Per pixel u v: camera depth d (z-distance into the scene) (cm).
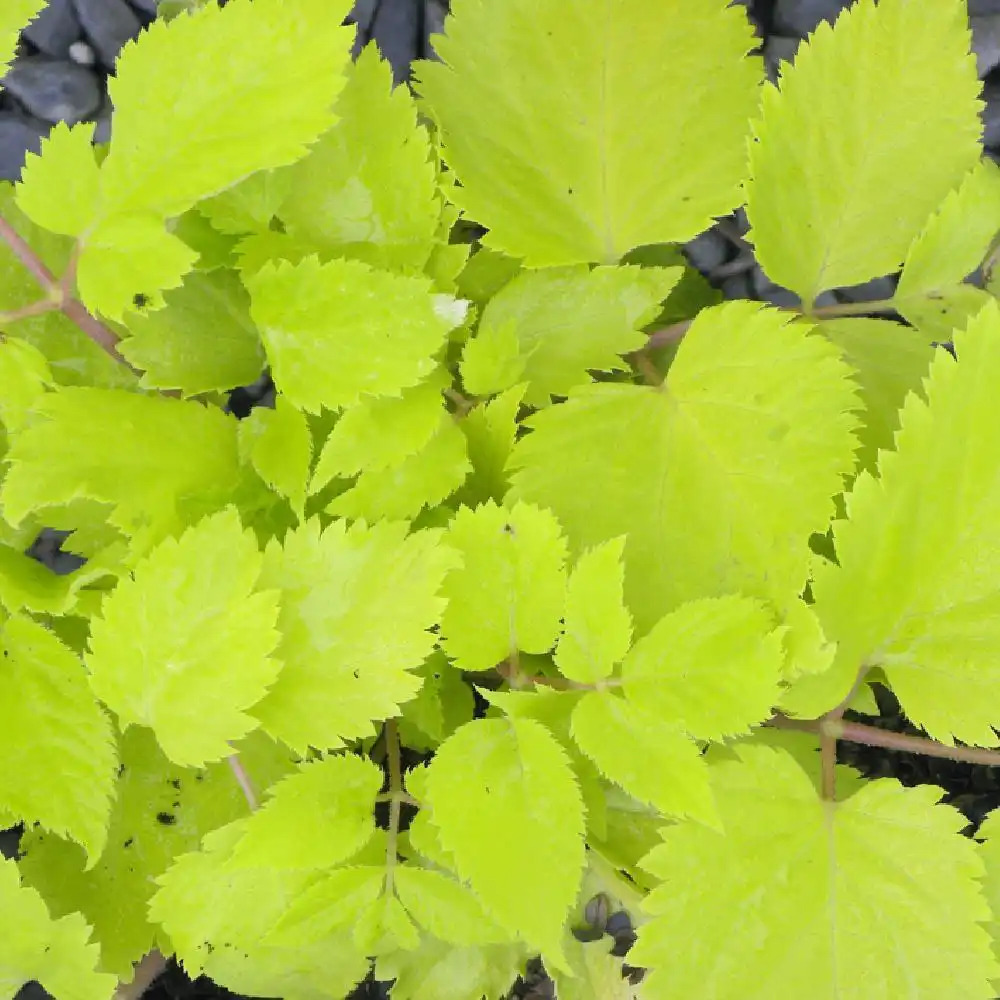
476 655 59
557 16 62
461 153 62
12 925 60
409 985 64
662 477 60
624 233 63
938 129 62
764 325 60
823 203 62
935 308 63
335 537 58
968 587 59
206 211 60
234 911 60
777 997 58
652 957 58
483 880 56
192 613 57
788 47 71
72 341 64
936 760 71
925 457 59
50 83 70
